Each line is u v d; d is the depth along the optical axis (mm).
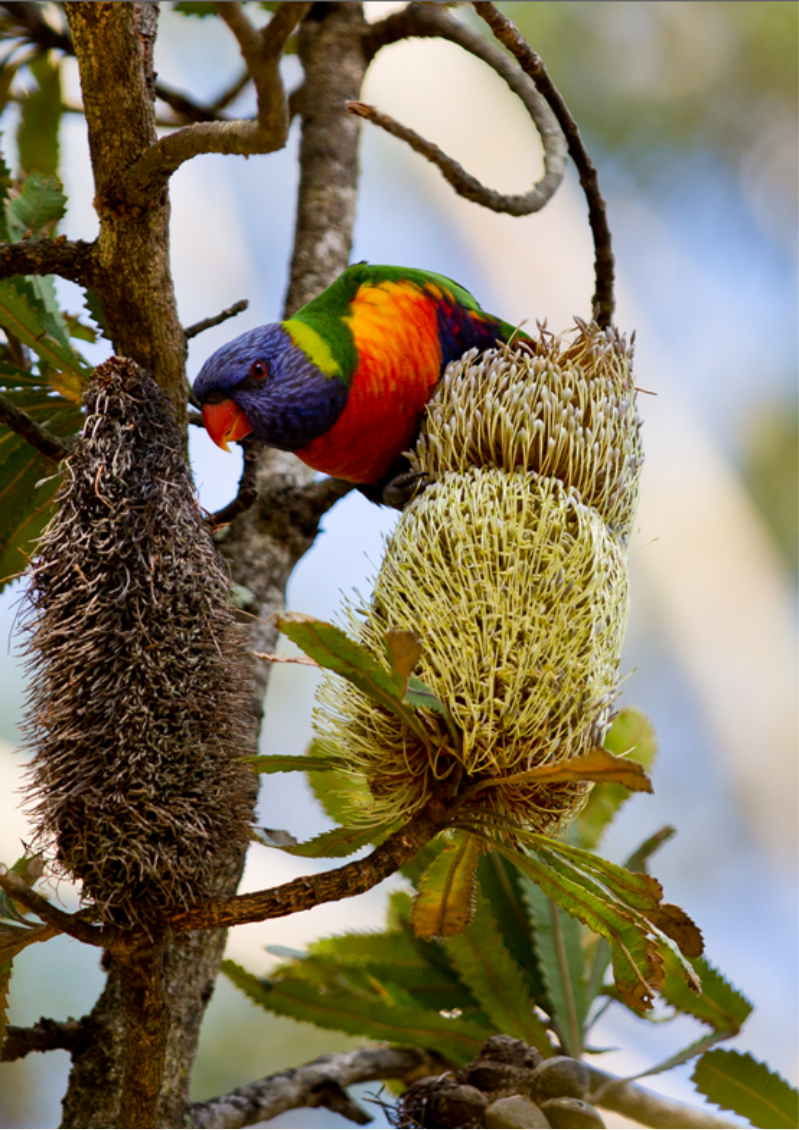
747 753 16938
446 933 4254
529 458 4016
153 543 3406
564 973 5230
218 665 3432
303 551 6242
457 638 3770
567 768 3455
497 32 4477
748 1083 4848
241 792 3484
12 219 5746
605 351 4238
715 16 20391
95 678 3295
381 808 3998
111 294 4387
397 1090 5734
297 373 5871
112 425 3488
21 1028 4797
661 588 17641
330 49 7730
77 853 3270
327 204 7398
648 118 20500
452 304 5914
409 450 5809
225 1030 11250
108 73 4004
